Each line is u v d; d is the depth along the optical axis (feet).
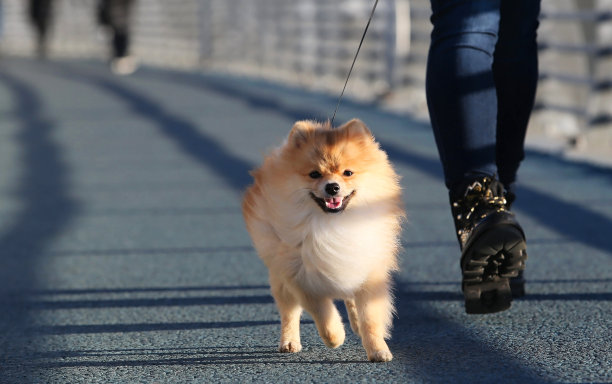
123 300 25.57
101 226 37.58
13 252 33.14
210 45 130.41
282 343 19.71
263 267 29.12
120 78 116.26
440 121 20.99
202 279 27.76
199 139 62.95
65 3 174.91
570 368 17.31
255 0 115.03
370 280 18.83
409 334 20.61
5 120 77.30
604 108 50.34
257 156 54.85
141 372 18.51
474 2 20.56
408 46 78.69
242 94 92.27
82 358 19.85
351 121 19.80
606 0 62.03
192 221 37.93
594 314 21.42
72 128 71.36
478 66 20.49
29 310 24.88
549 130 56.90
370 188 19.11
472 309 20.70
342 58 91.91
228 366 18.69
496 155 23.84
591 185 41.16
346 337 20.89
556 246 29.86
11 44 179.83
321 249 18.52
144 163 54.29
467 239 19.81
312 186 18.60
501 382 16.65
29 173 52.42
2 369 19.21
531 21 22.49
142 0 151.64
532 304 22.75
